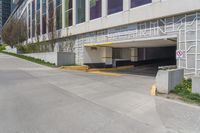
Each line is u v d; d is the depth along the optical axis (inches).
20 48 1651.1
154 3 617.0
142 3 664.4
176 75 433.4
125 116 253.8
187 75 534.9
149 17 634.2
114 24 775.1
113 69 1024.2
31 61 1095.0
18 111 261.4
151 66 1150.3
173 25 575.2
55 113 257.8
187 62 536.4
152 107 295.3
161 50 1382.9
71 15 1050.7
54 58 972.6
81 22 979.3
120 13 746.8
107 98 343.6
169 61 1379.2
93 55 1010.7
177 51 554.9
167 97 361.1
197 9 506.9
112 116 252.2
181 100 341.7
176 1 553.6
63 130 205.0
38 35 1480.1
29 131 200.1
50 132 199.2
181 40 553.6
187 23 539.2
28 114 251.0
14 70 721.6
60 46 1162.6
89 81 536.7
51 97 341.7
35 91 387.2
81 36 990.4
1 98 325.4
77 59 1018.1
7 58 1221.1
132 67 1118.4
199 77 364.2
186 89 399.5
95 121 233.3
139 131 208.7
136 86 470.6
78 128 211.3
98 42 883.4
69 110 272.1
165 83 384.8
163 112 273.0
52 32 1191.6
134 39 704.4
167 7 578.2
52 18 1214.3
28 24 1769.2
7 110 264.4
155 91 392.2
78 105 296.8
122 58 1138.7
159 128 218.5
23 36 1795.0
